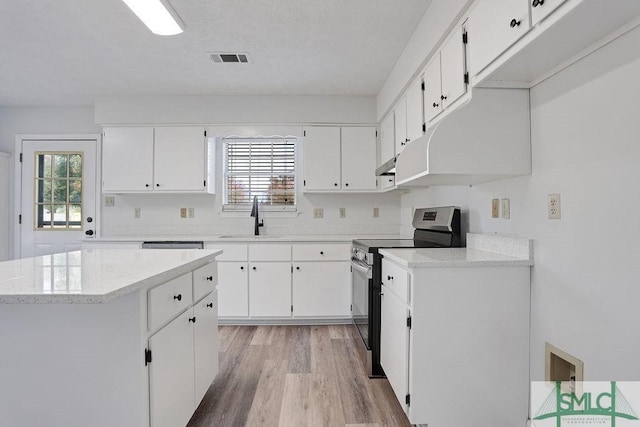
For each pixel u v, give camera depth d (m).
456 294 1.62
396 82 2.81
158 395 1.29
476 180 1.97
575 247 1.39
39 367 1.21
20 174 3.82
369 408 1.88
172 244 3.30
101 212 3.85
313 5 2.05
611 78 1.21
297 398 1.98
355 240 2.91
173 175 3.53
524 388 1.65
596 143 1.28
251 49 2.59
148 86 3.29
